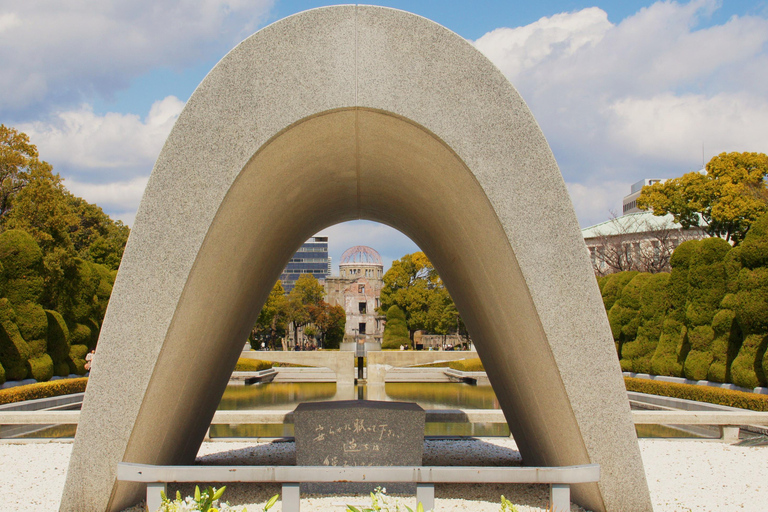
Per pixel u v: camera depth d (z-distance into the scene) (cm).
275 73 352
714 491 455
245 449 631
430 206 454
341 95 351
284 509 311
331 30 354
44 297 1648
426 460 576
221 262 376
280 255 530
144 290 344
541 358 366
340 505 399
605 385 349
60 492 448
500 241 362
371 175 459
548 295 348
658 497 438
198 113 349
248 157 347
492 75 353
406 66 353
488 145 352
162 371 351
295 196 443
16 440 680
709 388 1019
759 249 1107
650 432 814
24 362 1388
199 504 265
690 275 1344
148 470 320
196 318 369
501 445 656
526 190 350
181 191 346
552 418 385
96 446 344
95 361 344
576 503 392
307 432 446
